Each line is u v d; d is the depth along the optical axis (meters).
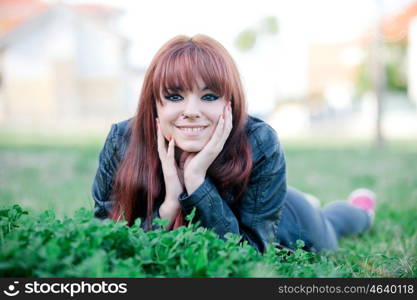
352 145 13.95
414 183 6.77
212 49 2.58
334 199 5.93
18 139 14.40
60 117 30.48
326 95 36.00
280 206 2.80
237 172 2.66
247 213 2.77
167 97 2.56
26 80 30.86
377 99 14.34
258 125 2.81
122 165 2.77
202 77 2.51
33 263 1.88
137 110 2.74
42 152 10.82
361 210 4.20
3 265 1.82
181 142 2.61
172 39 2.64
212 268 2.03
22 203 5.03
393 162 9.67
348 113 29.84
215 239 2.20
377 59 14.78
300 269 2.36
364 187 6.70
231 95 2.63
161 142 2.66
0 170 8.05
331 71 36.50
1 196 5.42
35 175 7.48
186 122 2.56
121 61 30.28
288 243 3.22
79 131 18.50
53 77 30.56
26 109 31.00
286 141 15.41
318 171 8.53
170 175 2.65
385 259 3.02
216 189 2.65
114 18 32.16
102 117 30.41
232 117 2.68
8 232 2.25
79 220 2.19
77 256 1.96
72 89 30.52
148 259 2.09
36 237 2.02
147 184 2.73
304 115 27.06
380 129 14.02
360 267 2.94
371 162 9.75
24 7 39.75
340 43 36.59
